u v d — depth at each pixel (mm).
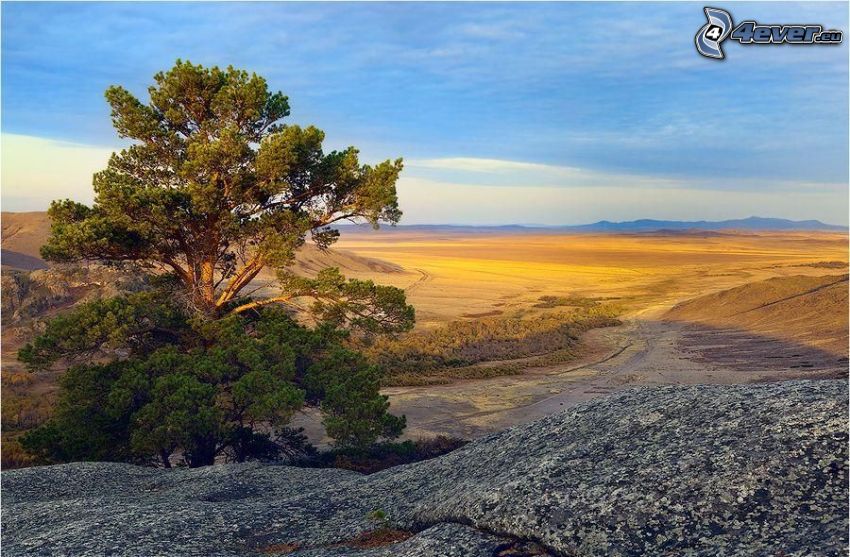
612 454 8547
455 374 47094
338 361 24641
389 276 144625
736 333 62625
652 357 53812
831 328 54188
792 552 5977
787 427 7855
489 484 8820
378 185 27844
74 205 26547
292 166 26891
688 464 7664
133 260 27906
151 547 9078
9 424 33125
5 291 62906
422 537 8047
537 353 57031
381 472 12586
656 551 6590
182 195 25812
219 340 25016
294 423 32812
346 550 8648
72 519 11336
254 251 27781
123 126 27719
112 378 23328
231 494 13758
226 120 27891
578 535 7074
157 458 23500
